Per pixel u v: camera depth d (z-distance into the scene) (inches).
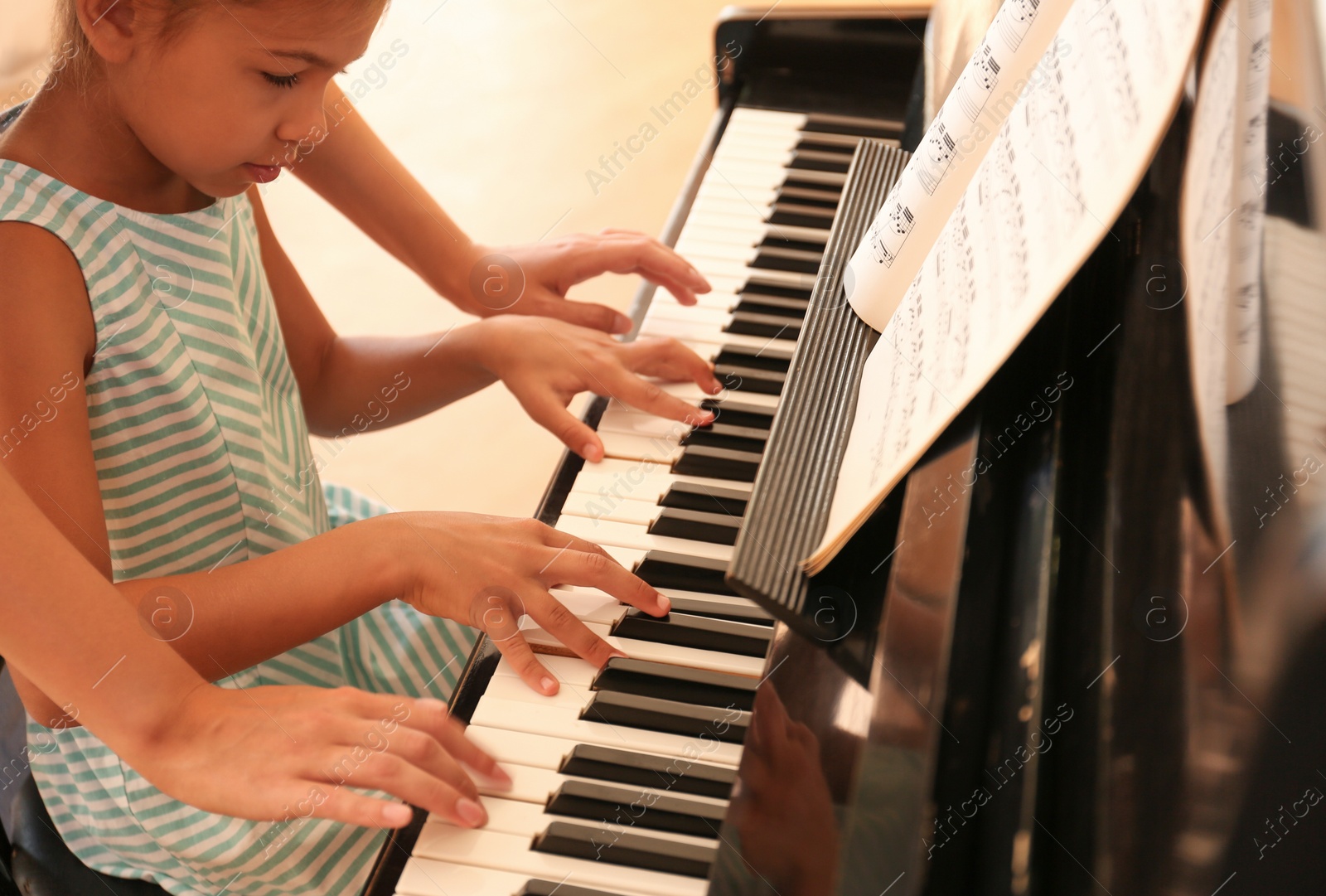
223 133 29.6
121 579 36.9
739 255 45.0
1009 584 24.8
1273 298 23.0
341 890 31.9
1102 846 19.9
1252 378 22.5
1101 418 25.5
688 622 30.4
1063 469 25.6
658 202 95.7
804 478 28.0
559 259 45.1
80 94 30.9
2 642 26.0
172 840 32.5
